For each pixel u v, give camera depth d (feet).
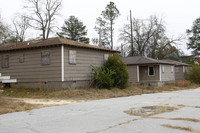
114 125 22.94
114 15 162.20
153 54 161.58
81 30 172.65
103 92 60.08
